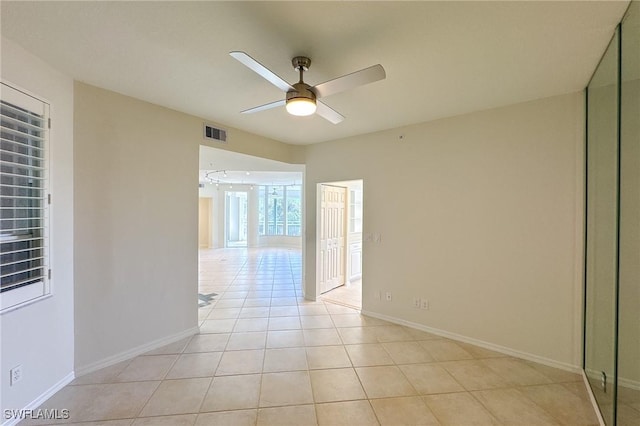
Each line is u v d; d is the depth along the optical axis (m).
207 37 1.92
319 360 2.91
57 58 2.18
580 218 2.66
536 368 2.78
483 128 3.19
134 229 2.93
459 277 3.37
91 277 2.62
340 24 1.77
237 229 12.12
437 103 3.01
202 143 3.54
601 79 2.24
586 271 2.61
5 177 1.96
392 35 1.88
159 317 3.16
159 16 1.71
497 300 3.12
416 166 3.69
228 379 2.57
